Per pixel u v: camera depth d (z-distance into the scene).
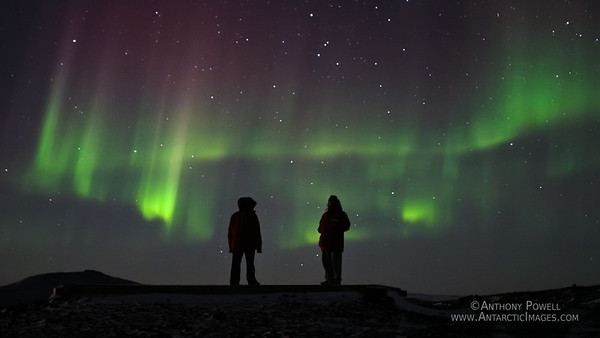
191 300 7.50
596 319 6.85
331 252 9.49
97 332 5.43
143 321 6.07
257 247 9.03
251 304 7.50
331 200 9.64
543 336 6.32
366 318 7.00
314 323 6.32
